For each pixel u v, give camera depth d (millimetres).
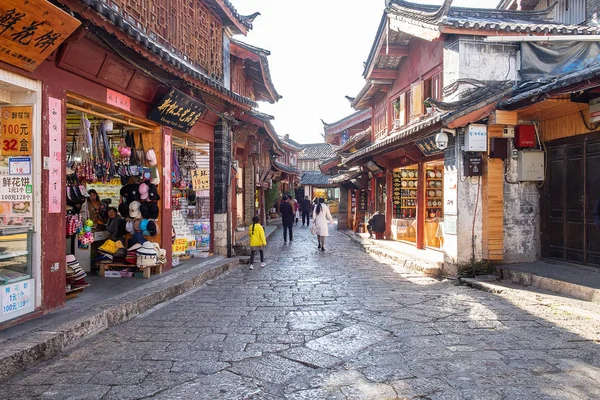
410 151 13133
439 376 4184
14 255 5398
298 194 40875
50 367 4488
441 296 7832
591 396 3723
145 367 4488
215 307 7195
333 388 3957
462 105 9305
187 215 12594
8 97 5637
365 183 20828
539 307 6738
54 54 5938
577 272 8266
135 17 8258
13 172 5680
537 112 9188
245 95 18312
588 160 8438
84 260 9016
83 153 7387
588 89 7352
